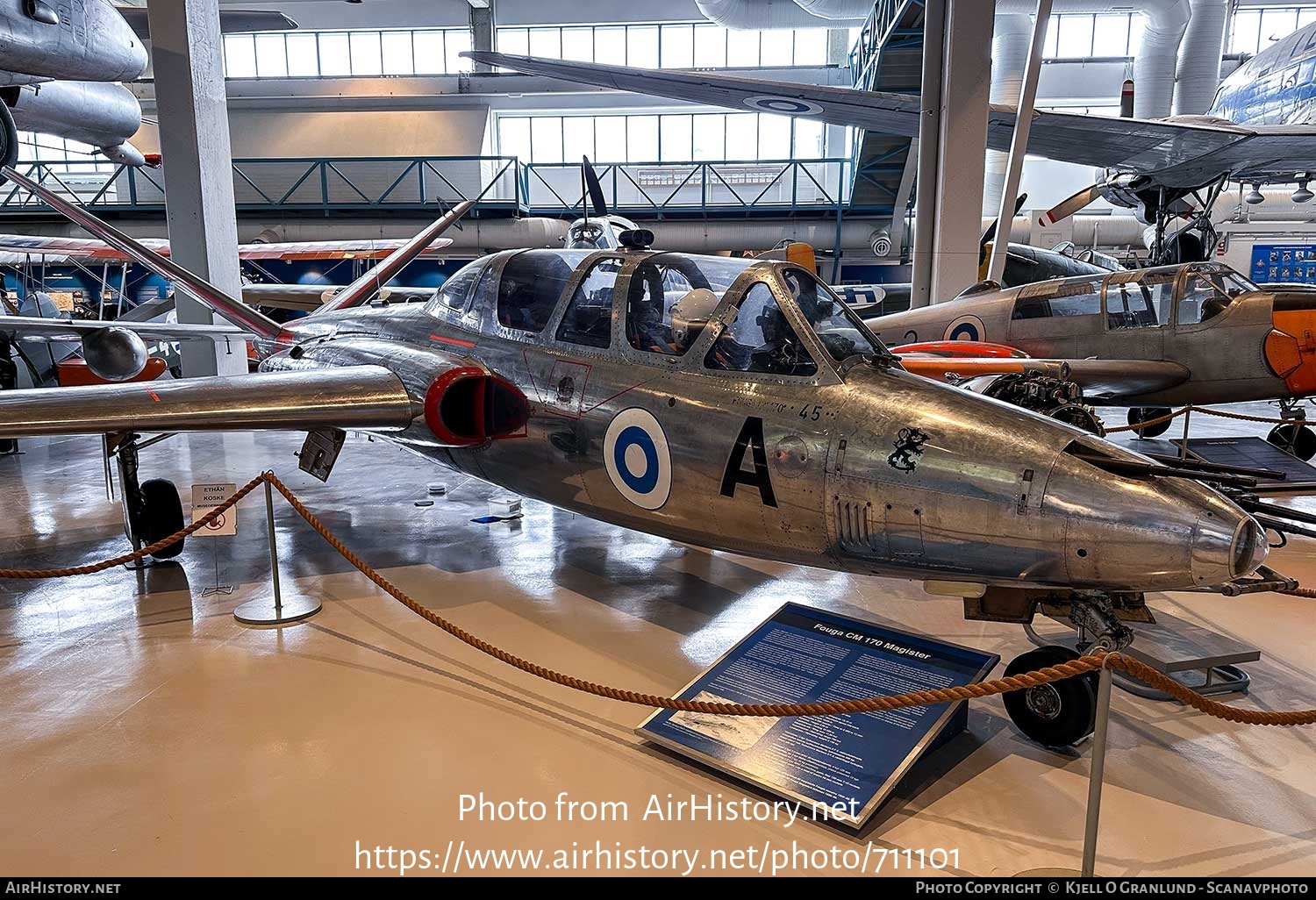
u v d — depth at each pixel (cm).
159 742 335
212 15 989
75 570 407
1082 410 420
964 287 947
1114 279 857
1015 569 306
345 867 263
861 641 359
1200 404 843
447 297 550
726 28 1945
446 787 305
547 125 2217
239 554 577
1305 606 482
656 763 321
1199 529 272
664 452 392
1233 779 313
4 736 340
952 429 322
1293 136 1002
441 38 2162
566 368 444
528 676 394
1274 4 2027
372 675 395
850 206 1752
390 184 1852
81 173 2039
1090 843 247
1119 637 309
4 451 964
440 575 537
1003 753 331
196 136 961
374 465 880
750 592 506
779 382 366
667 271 427
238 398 434
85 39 801
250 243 1753
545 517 677
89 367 721
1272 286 824
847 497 335
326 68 2202
